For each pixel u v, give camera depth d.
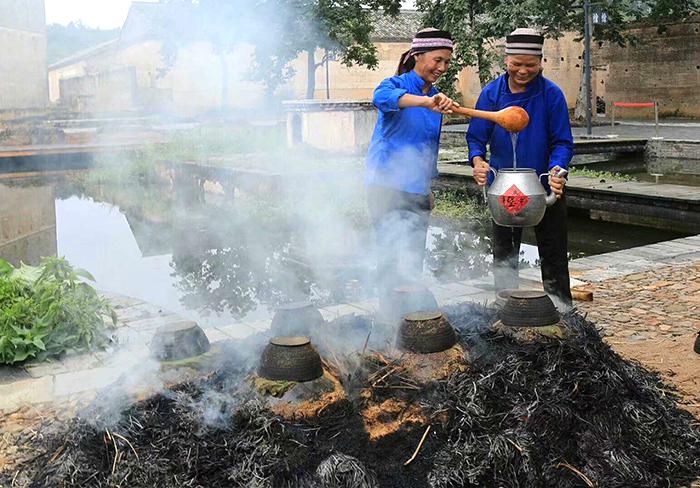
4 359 4.48
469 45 22.16
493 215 4.10
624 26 26.80
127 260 8.70
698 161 18.03
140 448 2.56
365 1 21.45
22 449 3.30
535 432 2.77
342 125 16.62
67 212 12.78
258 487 2.43
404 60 4.23
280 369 2.68
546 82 4.40
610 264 6.99
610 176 13.69
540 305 3.17
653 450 2.95
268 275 7.59
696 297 5.79
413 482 2.63
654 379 3.44
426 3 23.34
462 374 2.89
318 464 2.56
